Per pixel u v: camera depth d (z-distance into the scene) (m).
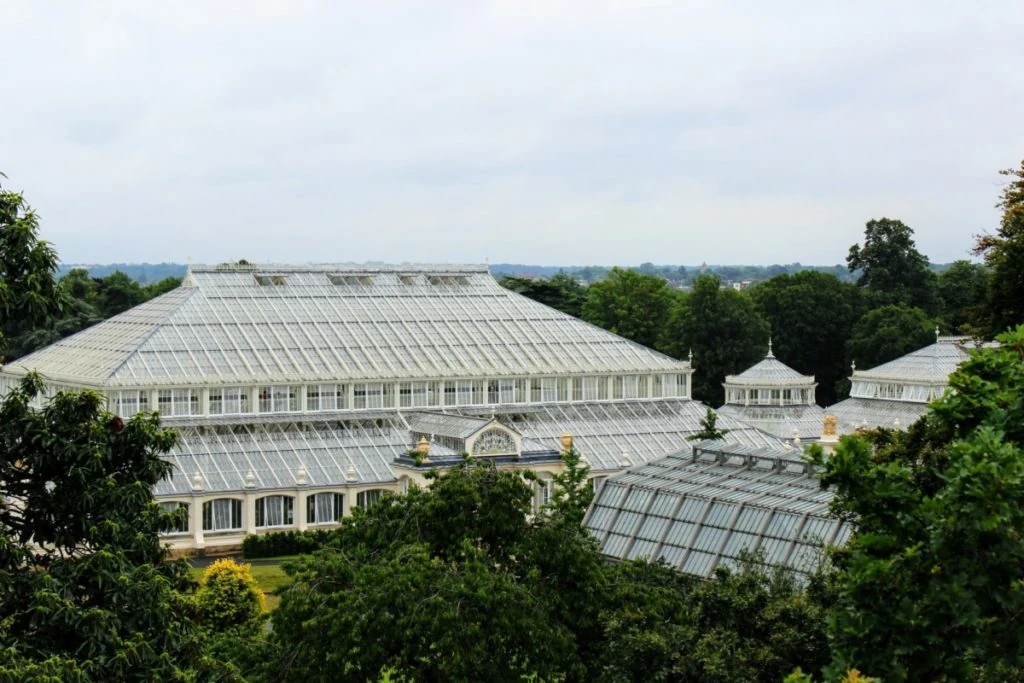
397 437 171.12
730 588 73.12
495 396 186.12
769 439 186.75
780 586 74.94
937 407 57.34
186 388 169.25
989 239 107.75
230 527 156.25
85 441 68.19
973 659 58.28
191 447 161.62
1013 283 103.94
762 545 89.81
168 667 63.72
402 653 73.56
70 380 172.00
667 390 194.88
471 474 83.50
